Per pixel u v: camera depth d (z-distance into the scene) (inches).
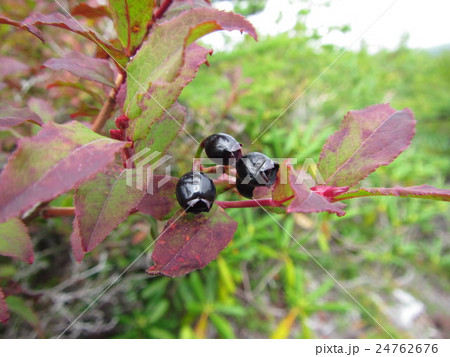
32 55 6.5
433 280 10.4
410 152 11.8
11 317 5.7
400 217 10.4
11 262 5.7
